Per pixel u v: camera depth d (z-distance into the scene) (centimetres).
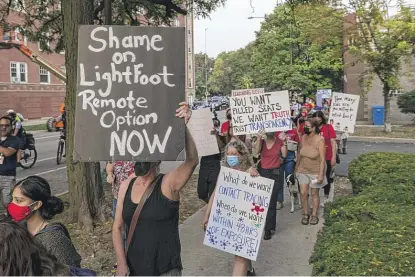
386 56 2098
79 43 309
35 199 294
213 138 668
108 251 560
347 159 1430
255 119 666
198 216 727
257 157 639
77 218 651
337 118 1052
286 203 822
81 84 308
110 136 306
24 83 3775
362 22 2086
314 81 3669
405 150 1677
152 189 315
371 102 2964
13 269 215
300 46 3716
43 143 2086
